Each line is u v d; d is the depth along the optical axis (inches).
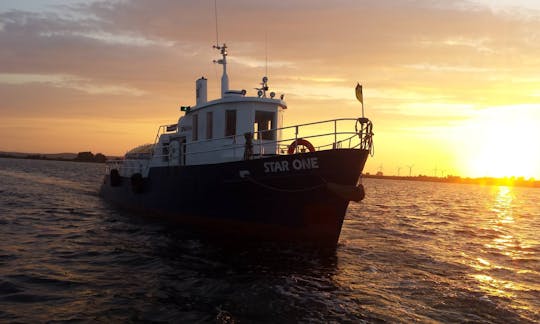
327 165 496.1
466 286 390.3
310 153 502.0
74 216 750.5
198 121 676.7
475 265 482.9
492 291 377.4
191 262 442.6
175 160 695.1
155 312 302.0
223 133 629.6
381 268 448.5
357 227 762.2
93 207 897.5
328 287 372.5
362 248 554.9
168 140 784.9
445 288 380.5
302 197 517.3
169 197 676.7
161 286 361.1
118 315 294.2
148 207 754.2
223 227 584.1
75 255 456.4
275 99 633.6
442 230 782.5
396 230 748.0
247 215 556.7
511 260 522.6
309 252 505.7
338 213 525.0
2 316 281.1
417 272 437.4
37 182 1649.9
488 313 319.3
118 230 615.8
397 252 539.8
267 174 526.9
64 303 311.4
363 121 501.7
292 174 513.3
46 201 980.6
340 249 538.6
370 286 380.2
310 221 525.7
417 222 906.1
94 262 431.2
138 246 511.5
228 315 299.9
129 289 350.0
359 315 306.5
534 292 379.6
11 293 325.1
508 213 1376.7
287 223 533.3
